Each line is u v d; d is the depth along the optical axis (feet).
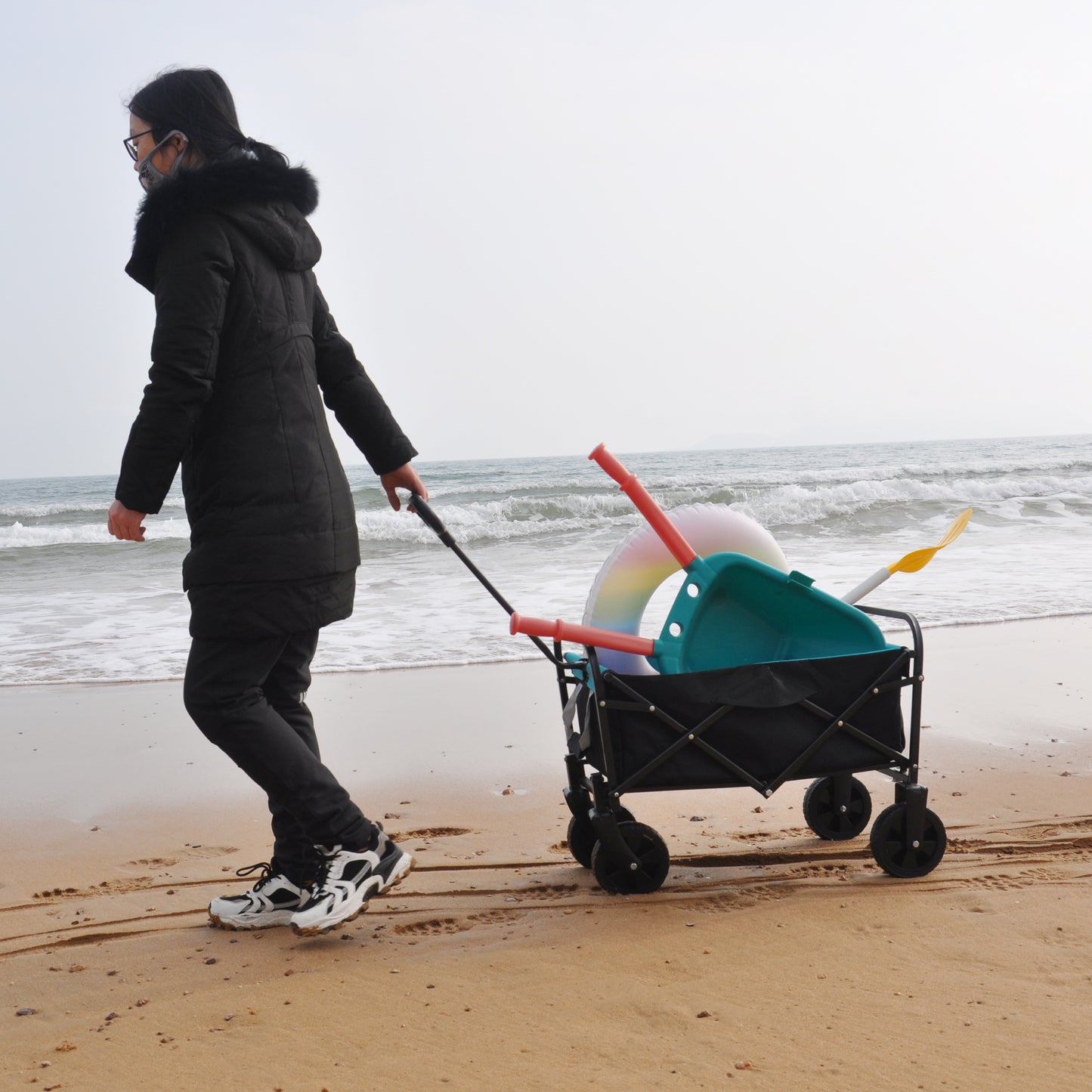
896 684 9.01
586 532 46.80
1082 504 51.47
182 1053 6.16
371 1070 5.86
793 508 50.88
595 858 8.82
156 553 43.60
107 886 9.62
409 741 14.90
